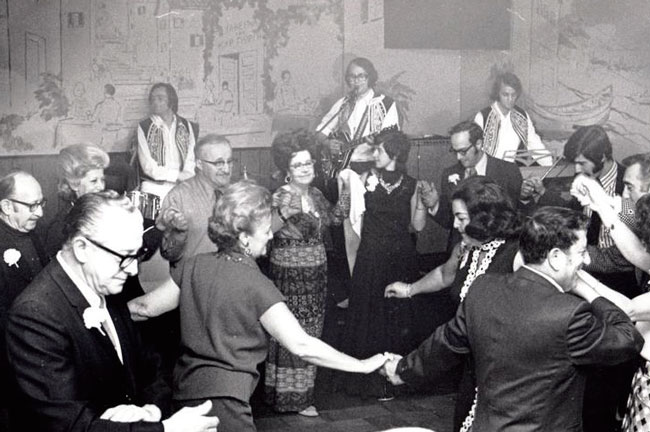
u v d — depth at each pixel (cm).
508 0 707
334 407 510
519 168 539
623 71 718
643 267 393
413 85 678
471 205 349
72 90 596
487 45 689
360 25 657
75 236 266
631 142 721
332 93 659
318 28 652
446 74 682
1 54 580
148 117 605
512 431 287
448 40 671
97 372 270
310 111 653
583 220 294
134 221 271
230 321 302
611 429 449
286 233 472
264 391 510
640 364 353
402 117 668
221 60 628
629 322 296
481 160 532
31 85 588
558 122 704
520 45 717
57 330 260
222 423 296
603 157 484
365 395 523
